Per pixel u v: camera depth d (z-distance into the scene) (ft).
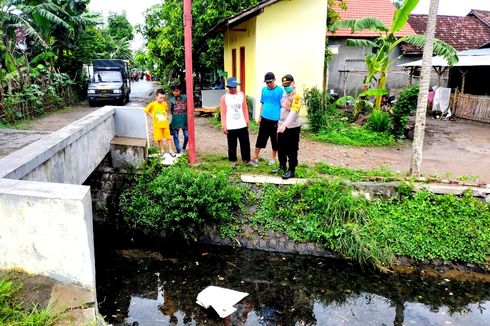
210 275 19.11
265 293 17.57
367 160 28.32
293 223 21.36
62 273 9.80
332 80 59.88
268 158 27.48
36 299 9.29
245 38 42.24
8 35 47.09
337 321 15.62
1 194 9.41
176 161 24.93
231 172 23.45
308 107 36.55
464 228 19.99
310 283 18.44
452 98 50.80
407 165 27.22
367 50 59.21
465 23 71.05
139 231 23.35
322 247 20.85
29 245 9.70
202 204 20.98
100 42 81.51
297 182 21.90
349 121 41.47
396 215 20.72
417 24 68.28
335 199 21.27
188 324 15.20
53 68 57.06
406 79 61.16
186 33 23.49
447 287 18.19
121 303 16.69
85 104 61.72
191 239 22.25
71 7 58.13
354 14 62.80
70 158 16.16
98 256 21.15
